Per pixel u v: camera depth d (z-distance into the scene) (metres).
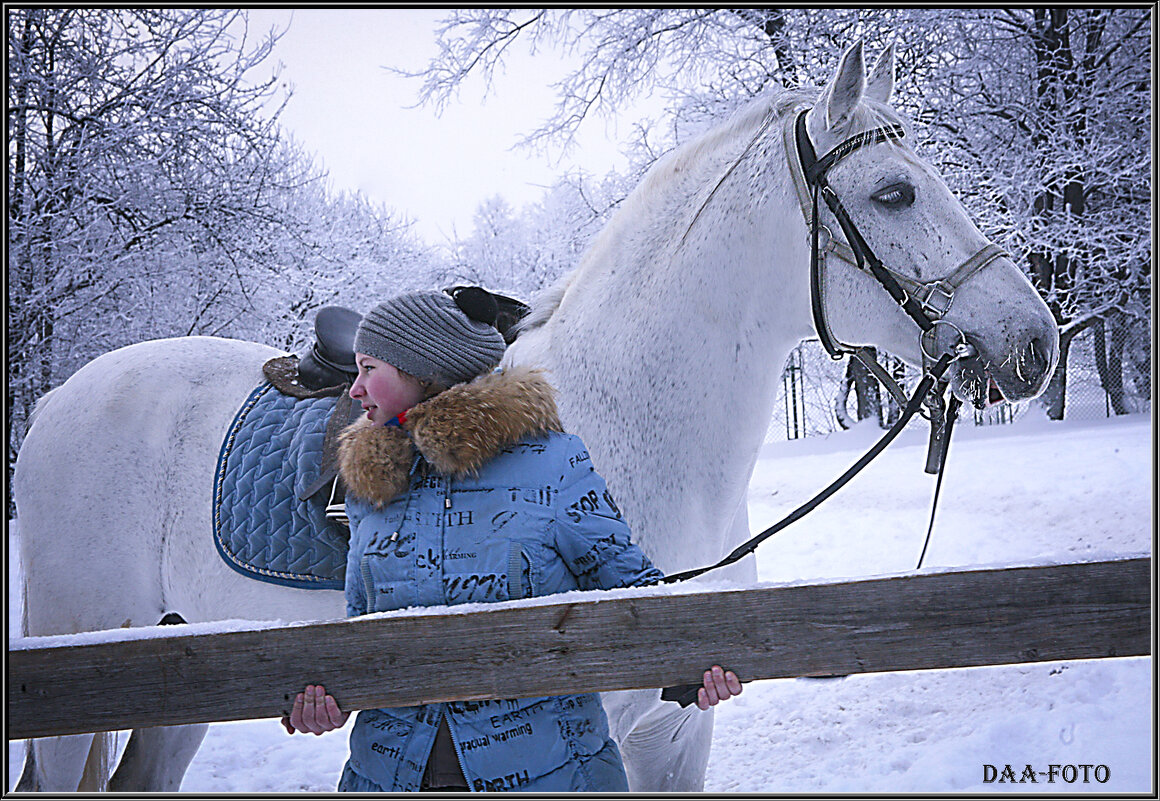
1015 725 3.44
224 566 2.28
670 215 2.21
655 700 2.05
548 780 1.44
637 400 2.13
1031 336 1.89
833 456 12.64
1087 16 13.27
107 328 11.63
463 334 1.58
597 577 1.50
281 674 1.35
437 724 1.44
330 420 2.25
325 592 2.19
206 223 12.34
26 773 2.40
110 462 2.39
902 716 3.96
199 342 2.67
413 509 1.51
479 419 1.47
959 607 1.27
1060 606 1.26
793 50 12.58
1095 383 16.12
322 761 3.86
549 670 1.33
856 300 2.04
